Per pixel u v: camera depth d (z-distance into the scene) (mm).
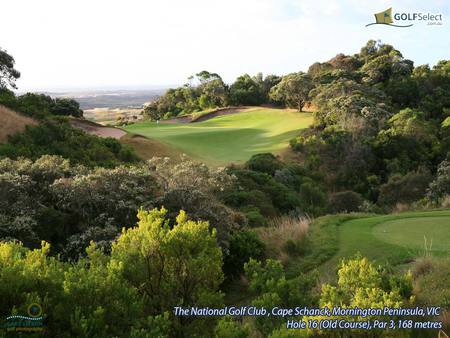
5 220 9367
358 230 10859
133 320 4023
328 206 27031
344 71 65875
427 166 37375
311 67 83062
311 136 41156
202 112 76688
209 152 39625
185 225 5344
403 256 8242
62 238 10164
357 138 40031
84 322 3488
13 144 21859
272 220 16141
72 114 52156
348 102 45375
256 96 82250
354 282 4766
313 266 9117
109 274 4215
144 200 10820
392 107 54188
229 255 9547
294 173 32719
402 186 27938
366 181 36281
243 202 19141
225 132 48844
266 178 25312
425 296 5355
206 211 10398
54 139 24719
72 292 3852
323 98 54125
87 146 25953
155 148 35125
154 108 96000
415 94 58406
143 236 5164
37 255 4562
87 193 10414
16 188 10141
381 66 65938
